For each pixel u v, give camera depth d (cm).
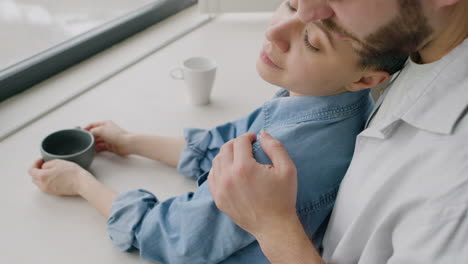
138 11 134
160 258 59
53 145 76
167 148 79
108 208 64
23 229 63
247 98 101
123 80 106
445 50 41
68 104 94
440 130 39
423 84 42
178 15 150
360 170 48
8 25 107
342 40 43
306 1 40
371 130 47
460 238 34
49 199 69
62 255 59
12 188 70
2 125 84
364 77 49
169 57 119
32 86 100
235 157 49
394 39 39
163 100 99
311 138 54
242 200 47
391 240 41
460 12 38
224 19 149
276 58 51
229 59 120
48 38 109
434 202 36
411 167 41
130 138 79
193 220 54
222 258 56
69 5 122
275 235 47
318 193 54
